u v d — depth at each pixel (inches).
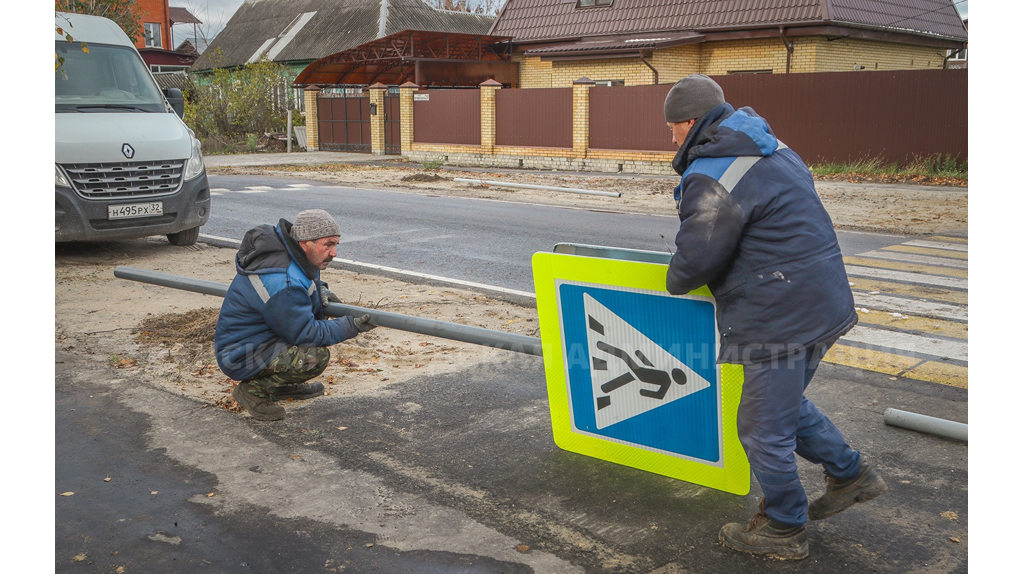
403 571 110.7
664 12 964.0
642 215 503.2
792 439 109.5
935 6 992.9
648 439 134.0
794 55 870.4
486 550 115.7
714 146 103.8
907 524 122.2
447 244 388.8
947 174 677.9
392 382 188.1
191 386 185.6
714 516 125.2
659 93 811.4
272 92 1341.0
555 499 131.0
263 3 1861.5
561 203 573.0
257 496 133.0
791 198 101.5
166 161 353.1
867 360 203.3
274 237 153.9
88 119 342.0
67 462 145.5
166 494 133.8
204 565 112.7
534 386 185.2
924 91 711.1
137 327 235.5
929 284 293.1
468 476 139.6
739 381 120.4
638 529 121.5
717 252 102.7
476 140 979.9
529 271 323.0
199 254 365.7
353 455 148.5
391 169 897.5
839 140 764.6
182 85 1699.1
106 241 396.2
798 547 112.1
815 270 102.3
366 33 1537.9
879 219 465.7
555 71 1046.4
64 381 188.2
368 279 307.4
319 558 114.2
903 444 150.9
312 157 1092.5
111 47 378.6
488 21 1705.2
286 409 171.6
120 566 112.3
